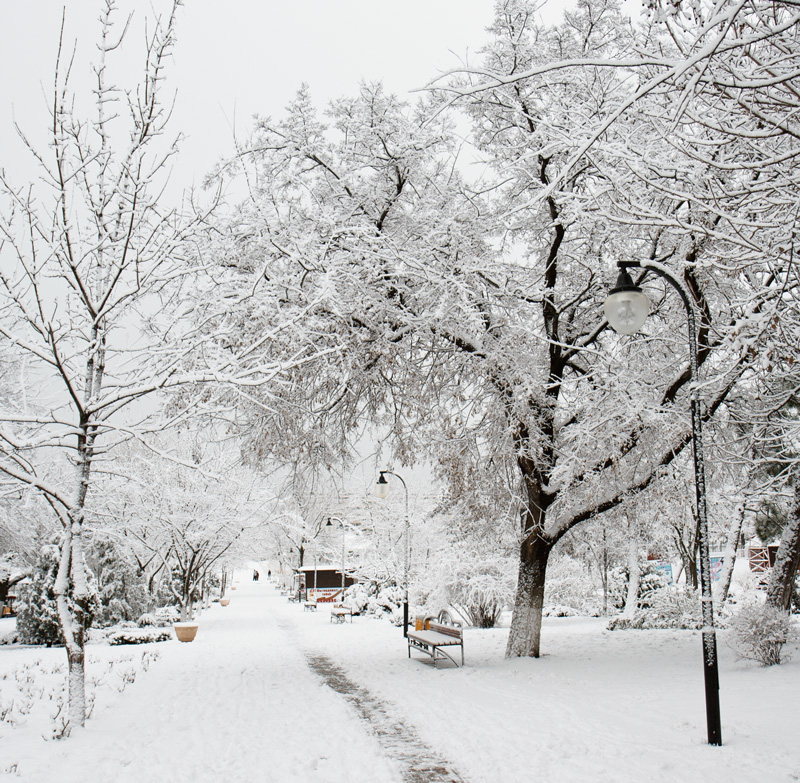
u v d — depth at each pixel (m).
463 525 14.84
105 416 8.45
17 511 17.28
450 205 12.23
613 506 13.18
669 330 12.12
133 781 5.82
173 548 29.75
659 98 6.32
